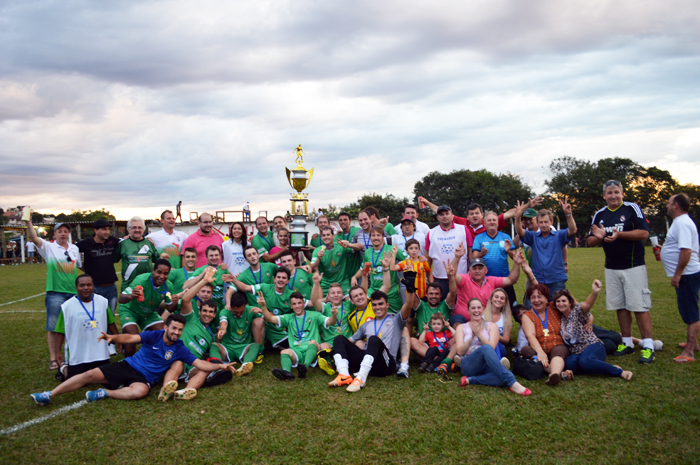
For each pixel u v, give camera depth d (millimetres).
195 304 5812
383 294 5449
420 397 4500
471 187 49344
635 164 49031
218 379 4961
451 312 6078
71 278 5898
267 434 3734
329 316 6051
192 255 6508
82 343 5023
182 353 4930
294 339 5789
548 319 5320
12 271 21859
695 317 5277
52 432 3857
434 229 6934
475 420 3898
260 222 8547
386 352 5172
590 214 44812
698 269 5266
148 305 5906
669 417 3807
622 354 5691
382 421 3939
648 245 36906
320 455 3365
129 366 4781
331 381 5047
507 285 5902
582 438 3523
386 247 6797
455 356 5297
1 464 3320
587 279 13039
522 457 3273
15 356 6305
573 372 5031
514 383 4559
